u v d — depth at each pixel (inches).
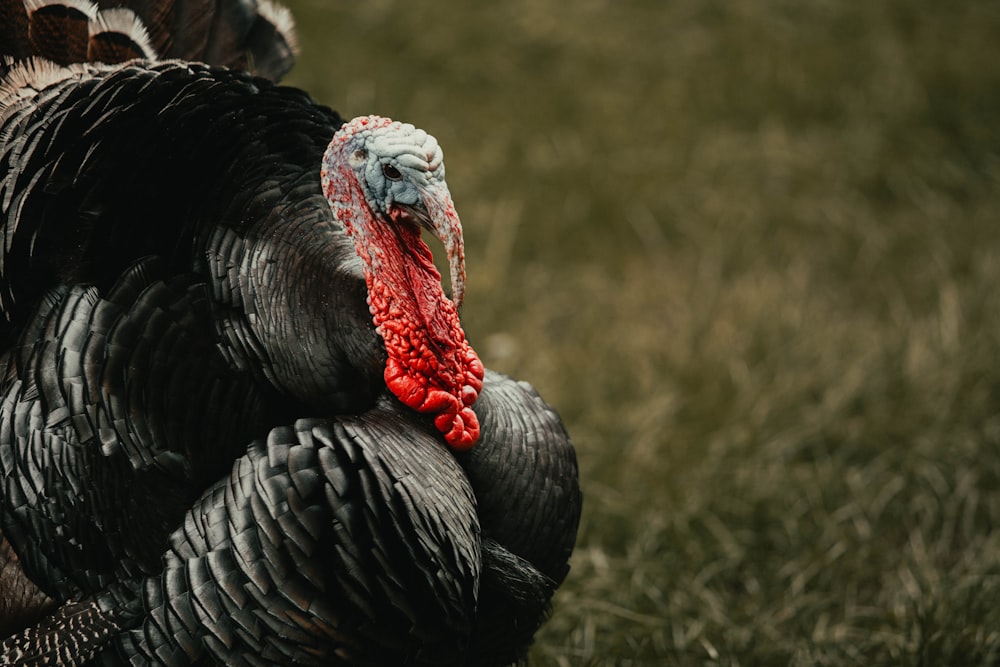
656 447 237.8
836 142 344.2
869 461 240.8
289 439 134.5
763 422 244.1
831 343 267.0
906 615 197.6
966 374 254.5
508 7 385.4
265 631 130.8
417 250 141.6
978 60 367.6
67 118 138.5
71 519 135.6
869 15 384.8
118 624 136.3
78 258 139.3
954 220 317.1
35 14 151.1
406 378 140.3
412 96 351.6
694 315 275.3
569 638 198.7
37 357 136.3
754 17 383.2
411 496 134.2
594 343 271.0
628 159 335.0
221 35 174.4
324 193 140.0
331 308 138.9
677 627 198.7
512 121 345.4
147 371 133.4
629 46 374.0
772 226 320.2
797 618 201.0
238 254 138.3
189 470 135.4
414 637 137.6
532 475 147.9
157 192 140.1
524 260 308.3
